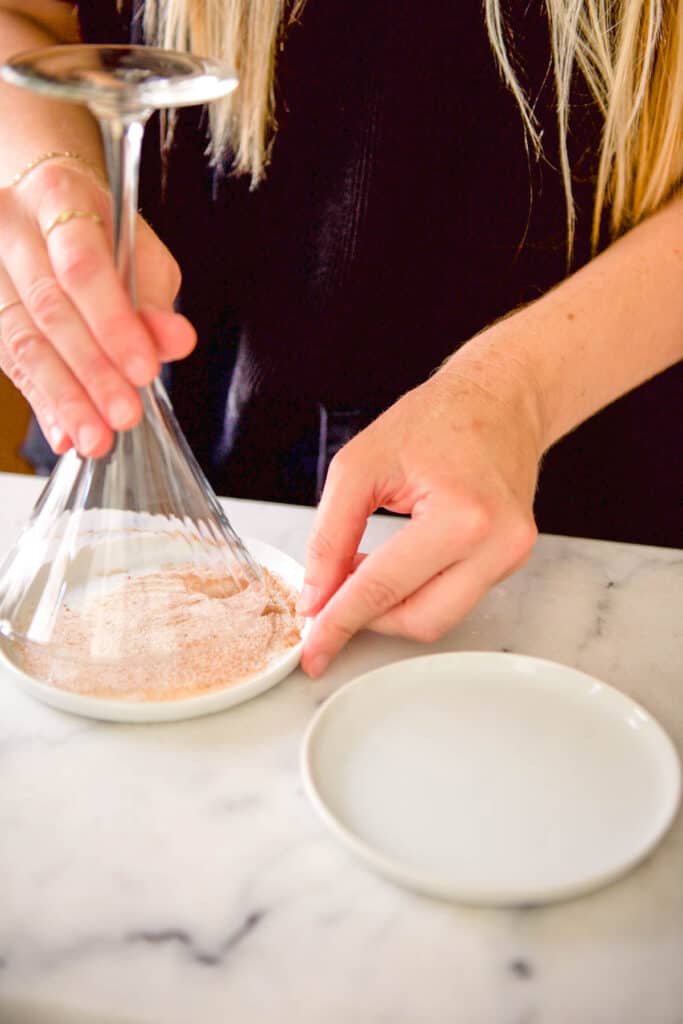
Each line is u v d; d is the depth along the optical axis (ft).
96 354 1.81
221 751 1.89
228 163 2.90
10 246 1.94
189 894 1.65
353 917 1.63
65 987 1.54
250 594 2.10
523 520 2.06
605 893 1.67
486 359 2.34
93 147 2.35
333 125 2.81
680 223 2.65
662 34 2.56
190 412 3.30
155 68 1.76
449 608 2.06
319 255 2.95
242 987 1.55
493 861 1.68
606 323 2.47
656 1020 1.53
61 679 1.96
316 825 1.76
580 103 2.77
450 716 1.94
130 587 2.02
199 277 3.09
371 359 3.06
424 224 2.90
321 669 2.04
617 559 2.46
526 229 2.90
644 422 3.18
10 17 2.76
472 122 2.79
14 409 5.16
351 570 2.17
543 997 1.55
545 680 2.02
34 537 2.07
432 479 2.06
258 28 2.69
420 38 2.70
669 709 2.01
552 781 1.81
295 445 3.23
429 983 1.56
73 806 1.77
